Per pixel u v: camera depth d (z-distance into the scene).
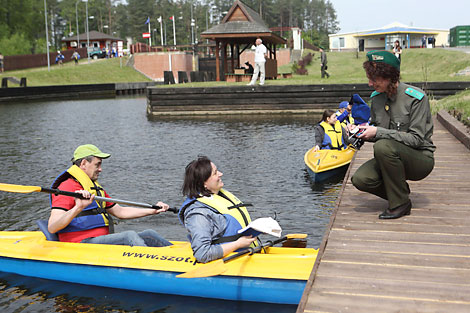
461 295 2.97
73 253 4.58
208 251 3.76
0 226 6.38
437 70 31.72
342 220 4.45
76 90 41.59
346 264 3.48
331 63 44.69
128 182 8.67
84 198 4.41
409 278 3.22
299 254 4.20
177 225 6.33
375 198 5.20
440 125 11.16
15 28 74.69
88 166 4.65
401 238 3.93
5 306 4.20
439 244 3.77
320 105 20.28
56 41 116.19
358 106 4.61
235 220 3.95
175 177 8.95
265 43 27.17
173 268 4.16
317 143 9.22
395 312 2.82
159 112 21.62
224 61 28.34
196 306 4.00
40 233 5.20
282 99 20.52
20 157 11.49
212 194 3.99
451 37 59.38
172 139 13.87
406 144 4.12
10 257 4.83
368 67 4.12
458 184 5.54
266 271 3.88
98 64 55.09
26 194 7.94
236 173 9.14
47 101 33.97
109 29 118.19
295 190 7.81
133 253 4.42
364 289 3.10
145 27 119.88
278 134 14.15
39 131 16.56
